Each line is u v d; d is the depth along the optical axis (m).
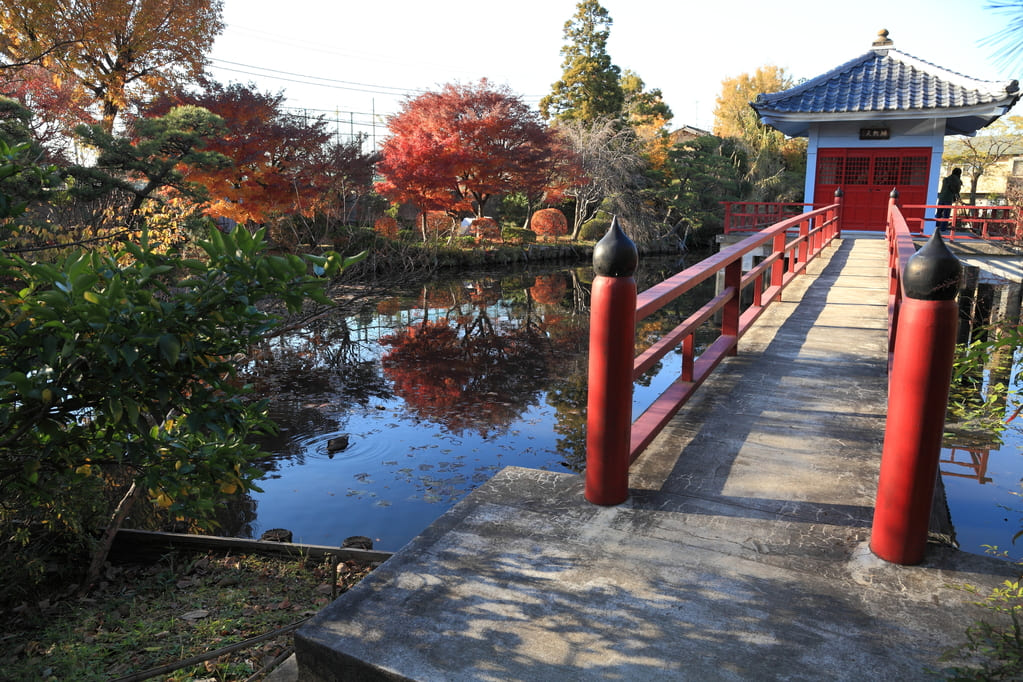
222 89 20.55
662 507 2.94
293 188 21.11
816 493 3.07
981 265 14.25
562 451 8.84
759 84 52.66
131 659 3.66
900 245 4.25
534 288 23.64
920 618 2.18
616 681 1.92
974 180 29.12
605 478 2.94
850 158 18.14
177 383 2.89
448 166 28.30
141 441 3.38
